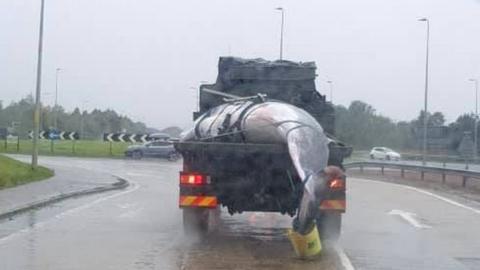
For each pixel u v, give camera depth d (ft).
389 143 251.19
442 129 236.84
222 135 43.68
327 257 40.01
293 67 53.57
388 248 43.75
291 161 41.39
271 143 41.65
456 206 73.61
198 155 44.29
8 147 213.87
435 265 38.01
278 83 53.83
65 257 38.81
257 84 54.13
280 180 43.57
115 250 41.47
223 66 54.75
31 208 65.00
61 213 61.62
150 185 102.78
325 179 38.68
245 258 39.34
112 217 59.11
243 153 42.11
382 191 96.58
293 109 42.01
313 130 40.19
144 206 69.31
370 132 234.58
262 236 48.11
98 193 85.92
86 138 339.16
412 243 46.06
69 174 109.70
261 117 41.88
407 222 58.34
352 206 72.69
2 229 50.37
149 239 46.16
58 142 270.67
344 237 48.55
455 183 105.70
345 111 213.46
